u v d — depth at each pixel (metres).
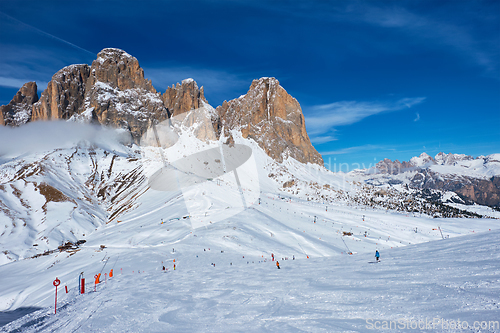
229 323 7.71
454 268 9.94
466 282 7.93
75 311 11.51
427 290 7.84
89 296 15.02
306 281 12.27
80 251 69.62
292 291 10.62
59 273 50.19
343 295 8.91
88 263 53.03
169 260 46.53
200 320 8.34
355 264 15.55
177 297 12.05
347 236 100.50
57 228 101.50
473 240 15.84
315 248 75.56
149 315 9.46
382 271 11.84
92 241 79.38
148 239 70.88
